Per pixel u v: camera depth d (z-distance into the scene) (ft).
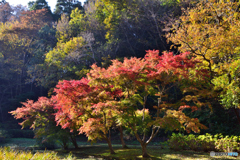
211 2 39.40
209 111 57.98
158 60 33.63
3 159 19.81
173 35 41.34
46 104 52.75
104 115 36.27
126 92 38.04
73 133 56.18
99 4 106.93
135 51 92.58
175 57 30.76
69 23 112.78
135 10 87.92
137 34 91.97
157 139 67.87
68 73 92.58
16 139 87.04
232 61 34.86
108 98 34.91
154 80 36.88
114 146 57.82
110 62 82.17
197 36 36.50
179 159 33.45
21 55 136.05
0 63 121.49
